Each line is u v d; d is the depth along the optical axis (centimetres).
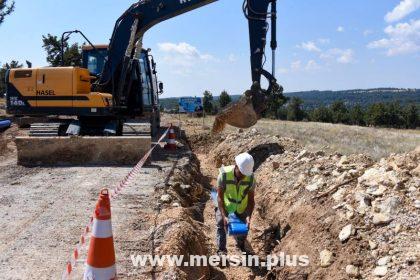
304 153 1026
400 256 495
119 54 1379
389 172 662
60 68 1290
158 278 516
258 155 1309
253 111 1240
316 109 8812
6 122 1928
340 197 669
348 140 2178
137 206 775
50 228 662
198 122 2864
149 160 1159
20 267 529
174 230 638
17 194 852
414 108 7931
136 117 1529
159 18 1350
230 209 683
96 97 1288
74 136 1162
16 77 1300
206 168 1541
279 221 804
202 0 1294
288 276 615
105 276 425
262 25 1250
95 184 934
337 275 534
